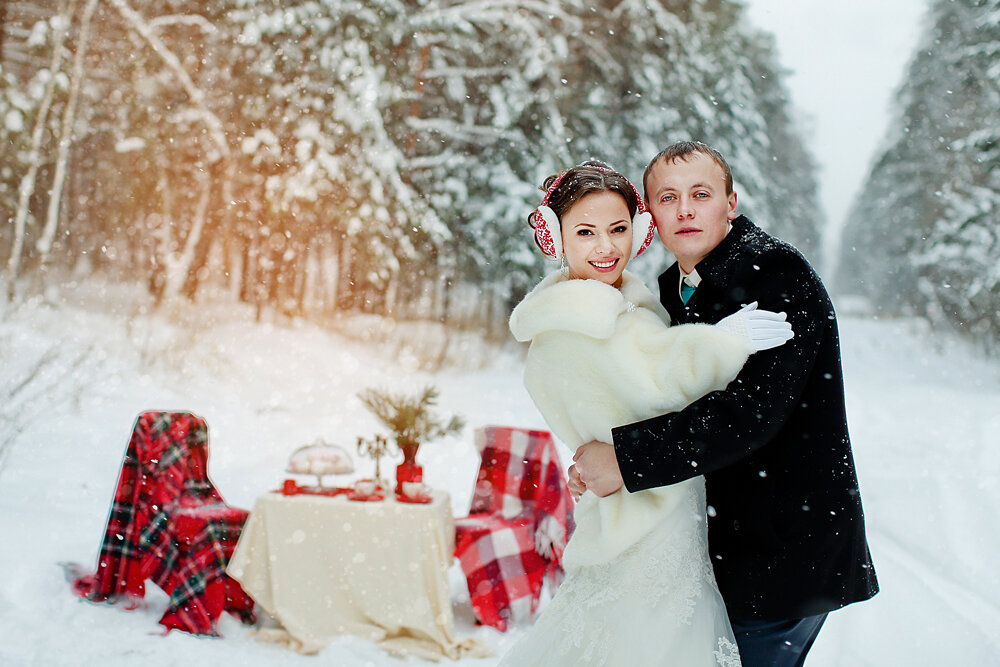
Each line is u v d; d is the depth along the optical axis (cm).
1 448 614
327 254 1694
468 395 1320
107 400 839
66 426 711
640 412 156
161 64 1418
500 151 1733
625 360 156
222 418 907
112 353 1041
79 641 348
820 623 171
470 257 1748
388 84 1427
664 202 174
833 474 156
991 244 2106
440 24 1560
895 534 554
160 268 1471
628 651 152
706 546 164
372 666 363
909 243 2634
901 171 2752
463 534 451
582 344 159
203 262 1522
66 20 1328
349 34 1372
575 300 158
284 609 394
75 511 515
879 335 2467
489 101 1761
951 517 582
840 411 159
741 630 158
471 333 1766
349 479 684
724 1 2000
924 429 1002
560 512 463
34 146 1281
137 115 1382
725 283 164
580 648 158
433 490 450
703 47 1941
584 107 1797
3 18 1512
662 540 159
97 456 643
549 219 176
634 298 172
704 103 1852
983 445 860
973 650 352
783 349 149
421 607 401
